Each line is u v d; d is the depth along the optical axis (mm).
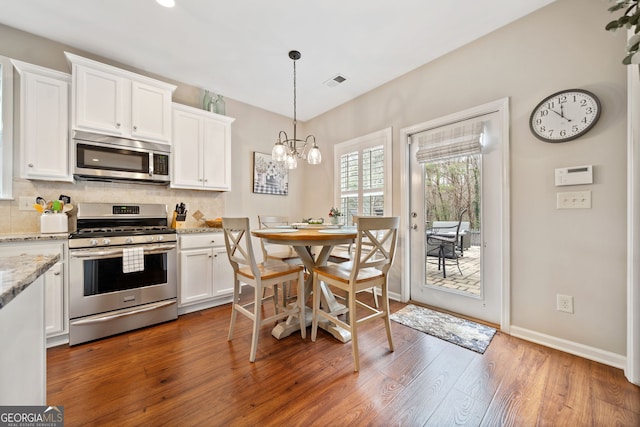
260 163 3746
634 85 1447
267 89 3201
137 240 2188
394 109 2932
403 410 1271
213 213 3273
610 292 1630
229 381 1484
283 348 1856
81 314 1947
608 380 1478
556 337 1835
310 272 2342
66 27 2125
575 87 1751
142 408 1278
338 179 3676
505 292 2070
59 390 1403
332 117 3760
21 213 2137
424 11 1952
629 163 1478
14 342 689
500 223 2146
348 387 1436
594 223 1684
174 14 1982
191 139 2838
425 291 2701
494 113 2184
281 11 1956
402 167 2834
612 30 1058
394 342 1929
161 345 1903
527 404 1308
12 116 2104
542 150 1892
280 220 3213
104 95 2260
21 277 680
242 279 1899
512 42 2043
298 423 1193
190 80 2984
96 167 2238
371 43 2324
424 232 2709
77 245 1944
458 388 1428
